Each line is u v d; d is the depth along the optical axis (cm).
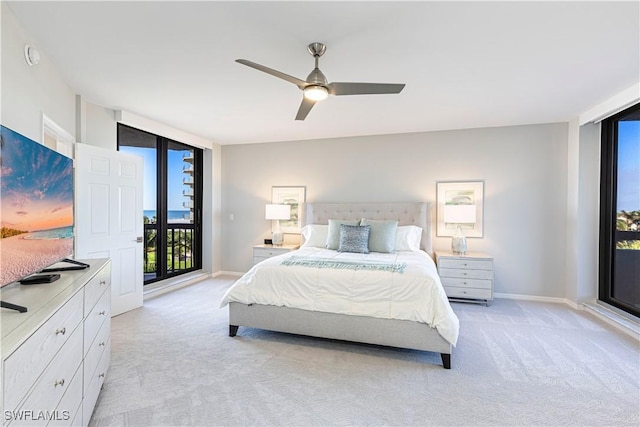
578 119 390
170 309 379
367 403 199
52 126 266
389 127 448
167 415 184
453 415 187
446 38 216
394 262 307
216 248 563
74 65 259
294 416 186
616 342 290
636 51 232
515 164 434
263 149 554
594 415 188
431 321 246
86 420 165
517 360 256
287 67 261
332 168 516
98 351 190
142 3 181
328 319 275
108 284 221
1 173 134
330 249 433
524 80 285
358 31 208
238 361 252
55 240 189
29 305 129
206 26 204
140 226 381
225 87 305
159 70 268
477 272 407
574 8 183
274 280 293
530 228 430
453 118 404
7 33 190
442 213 463
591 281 386
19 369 99
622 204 354
